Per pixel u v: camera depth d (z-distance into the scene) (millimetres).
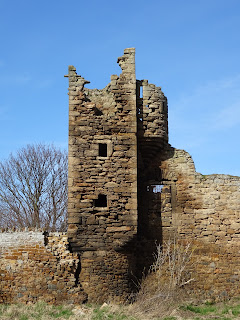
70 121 23188
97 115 23594
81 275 22078
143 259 23734
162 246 23938
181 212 24188
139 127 23984
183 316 19891
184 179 24453
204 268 23703
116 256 22406
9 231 22172
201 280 23578
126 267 22438
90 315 19172
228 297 23453
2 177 36750
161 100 24484
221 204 24156
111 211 22625
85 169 22844
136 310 20250
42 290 21625
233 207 24141
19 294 21594
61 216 37125
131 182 22922
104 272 22188
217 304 22844
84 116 23250
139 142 24094
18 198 36656
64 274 21812
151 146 24250
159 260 22906
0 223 35688
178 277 22578
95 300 21859
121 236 22500
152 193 24484
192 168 24531
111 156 23047
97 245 22359
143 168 24719
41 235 22000
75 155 22906
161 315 19781
